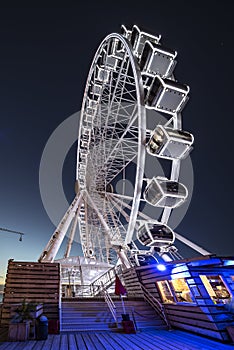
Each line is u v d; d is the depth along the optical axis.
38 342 7.08
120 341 7.20
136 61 12.79
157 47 12.50
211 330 6.94
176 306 8.80
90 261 18.62
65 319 9.15
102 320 9.26
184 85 11.68
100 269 18.14
